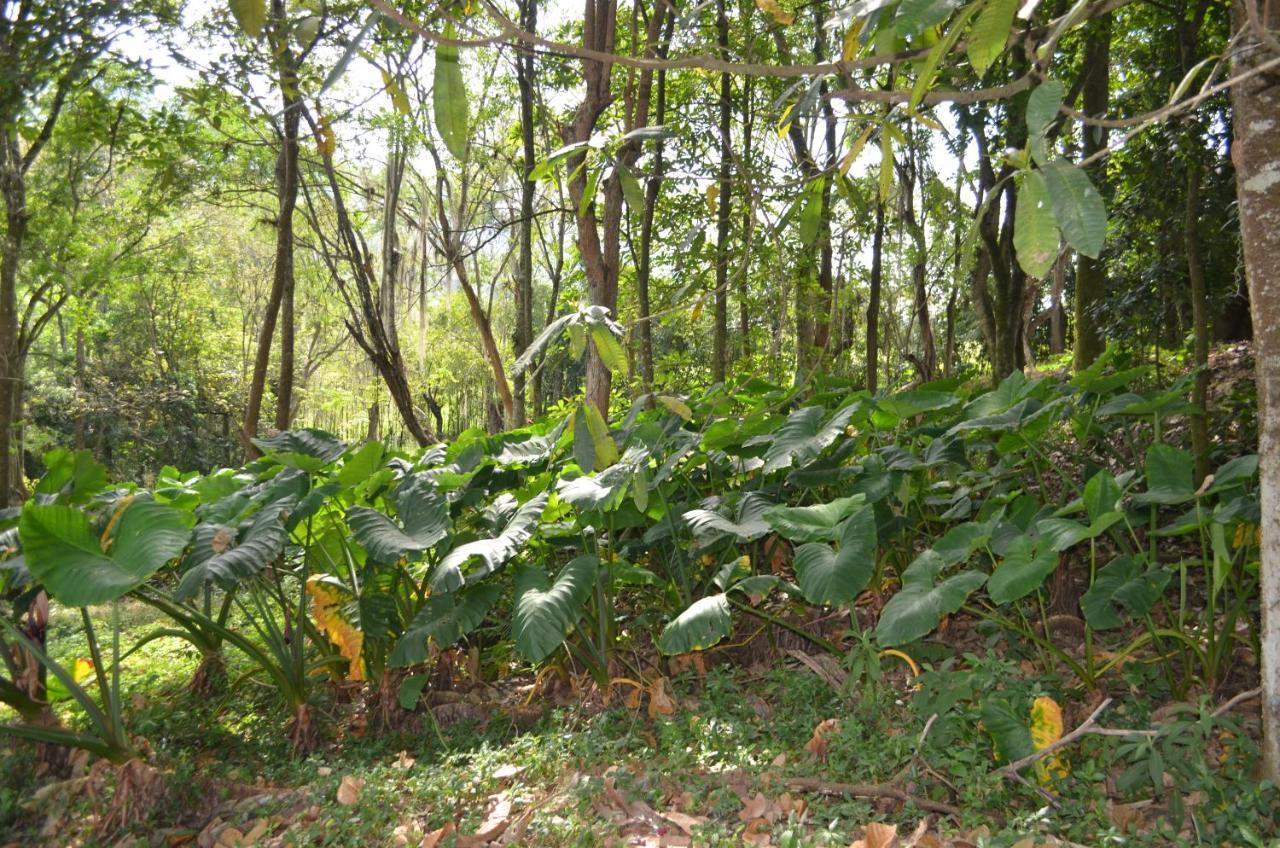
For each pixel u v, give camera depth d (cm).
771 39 978
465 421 2494
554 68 1050
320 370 2784
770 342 1252
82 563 395
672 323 1201
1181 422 873
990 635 524
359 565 578
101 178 1192
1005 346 998
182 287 2322
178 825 408
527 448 596
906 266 1447
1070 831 317
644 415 635
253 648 494
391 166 1315
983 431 567
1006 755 349
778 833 321
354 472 535
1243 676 444
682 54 230
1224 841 304
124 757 423
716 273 939
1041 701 362
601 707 488
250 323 2580
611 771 396
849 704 434
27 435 2119
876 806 356
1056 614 547
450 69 185
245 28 177
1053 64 977
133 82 934
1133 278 1052
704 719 436
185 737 506
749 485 621
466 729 505
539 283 2344
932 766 360
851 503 449
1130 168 866
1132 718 391
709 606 452
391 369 1230
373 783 407
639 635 581
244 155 1136
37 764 434
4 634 442
